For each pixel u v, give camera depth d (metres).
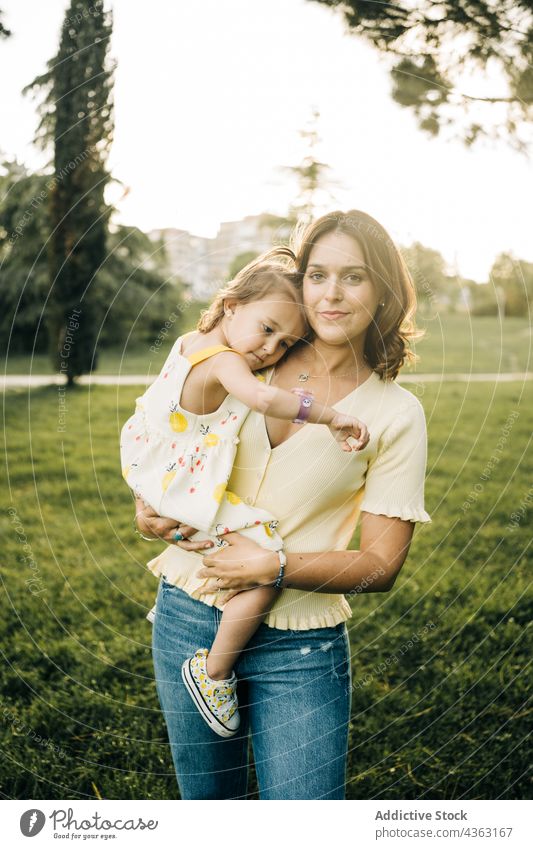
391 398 1.96
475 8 3.66
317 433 1.94
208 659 1.98
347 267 1.85
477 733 3.22
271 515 1.98
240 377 1.96
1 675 3.55
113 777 3.00
